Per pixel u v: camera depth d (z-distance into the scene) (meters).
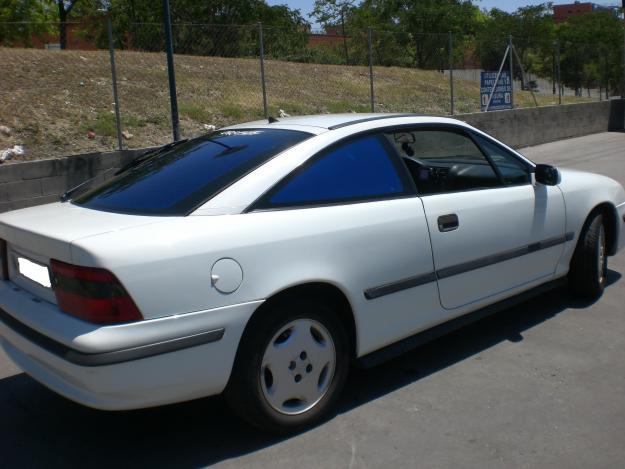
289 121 4.15
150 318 2.93
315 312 3.45
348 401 3.84
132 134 11.32
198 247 3.06
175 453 3.37
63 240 2.99
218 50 13.69
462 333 4.84
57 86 12.23
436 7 34.50
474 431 3.45
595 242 5.20
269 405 3.33
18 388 4.22
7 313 3.46
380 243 3.67
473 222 4.19
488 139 4.64
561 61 23.83
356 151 3.84
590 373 4.09
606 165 13.40
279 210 3.38
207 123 12.68
